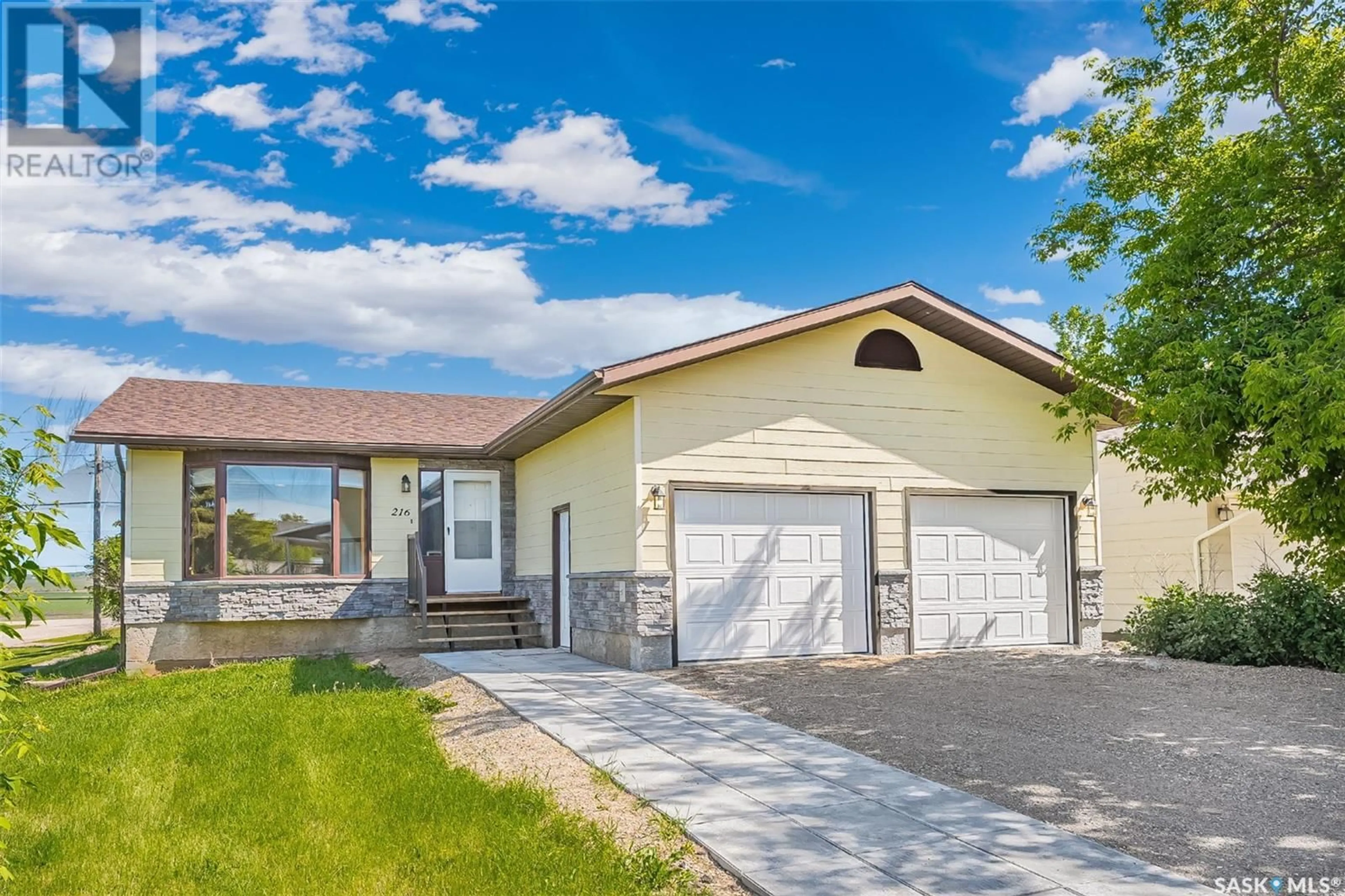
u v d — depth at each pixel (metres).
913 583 12.59
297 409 16.83
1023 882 4.54
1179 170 14.49
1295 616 10.84
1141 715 8.07
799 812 5.65
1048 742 7.25
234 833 5.62
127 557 14.15
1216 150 14.07
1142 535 18.31
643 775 6.48
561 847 5.18
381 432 16.14
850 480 12.25
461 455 16.19
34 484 3.38
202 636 14.52
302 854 5.22
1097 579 13.67
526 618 15.67
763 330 11.40
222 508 14.55
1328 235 10.24
